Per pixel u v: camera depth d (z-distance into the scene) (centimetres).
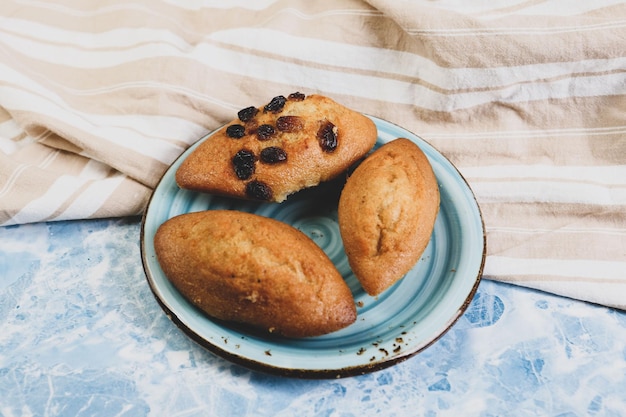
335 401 33
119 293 37
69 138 41
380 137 42
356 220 35
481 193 41
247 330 33
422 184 36
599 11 41
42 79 44
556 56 40
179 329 34
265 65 44
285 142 39
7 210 39
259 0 45
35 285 37
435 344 35
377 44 43
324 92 45
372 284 34
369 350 32
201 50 44
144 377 33
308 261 33
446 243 37
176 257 34
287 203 40
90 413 32
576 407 33
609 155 41
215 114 44
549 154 42
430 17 41
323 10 44
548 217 40
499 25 40
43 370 34
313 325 32
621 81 41
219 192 38
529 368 34
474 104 43
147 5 46
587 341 35
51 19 47
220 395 33
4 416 32
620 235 39
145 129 43
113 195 40
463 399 33
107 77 45
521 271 37
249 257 33
